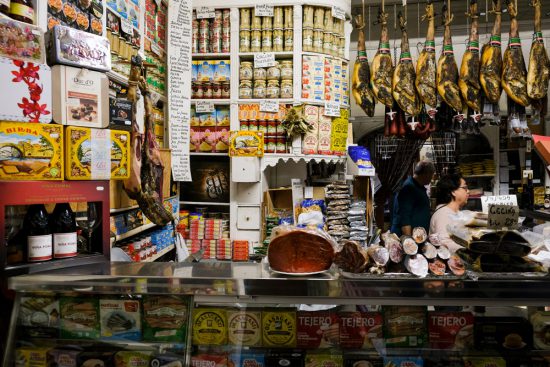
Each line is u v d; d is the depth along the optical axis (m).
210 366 1.53
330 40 4.18
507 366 1.50
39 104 1.63
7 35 1.53
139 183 2.26
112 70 2.46
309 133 4.08
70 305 1.56
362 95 4.04
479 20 6.68
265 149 4.14
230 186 4.18
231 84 4.18
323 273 1.52
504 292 1.41
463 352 1.53
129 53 2.72
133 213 2.64
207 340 1.56
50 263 1.60
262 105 4.11
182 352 1.49
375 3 6.37
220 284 1.45
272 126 4.13
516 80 3.73
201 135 4.24
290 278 1.45
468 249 1.51
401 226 3.95
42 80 1.64
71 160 1.69
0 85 1.51
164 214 2.48
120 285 1.48
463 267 1.44
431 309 1.56
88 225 1.83
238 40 4.16
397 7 6.53
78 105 1.75
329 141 4.19
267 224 4.09
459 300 1.44
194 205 4.49
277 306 1.57
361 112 6.44
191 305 1.53
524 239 1.45
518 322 1.53
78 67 1.76
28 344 1.55
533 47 3.74
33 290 1.51
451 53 3.85
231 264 1.68
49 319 1.56
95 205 1.83
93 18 2.21
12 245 1.62
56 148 1.65
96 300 1.55
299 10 4.05
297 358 1.52
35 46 1.62
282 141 4.11
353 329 1.56
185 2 3.60
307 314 1.57
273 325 1.56
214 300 1.52
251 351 1.55
